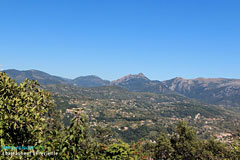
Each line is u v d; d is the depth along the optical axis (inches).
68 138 207.6
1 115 184.5
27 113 197.9
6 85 207.3
